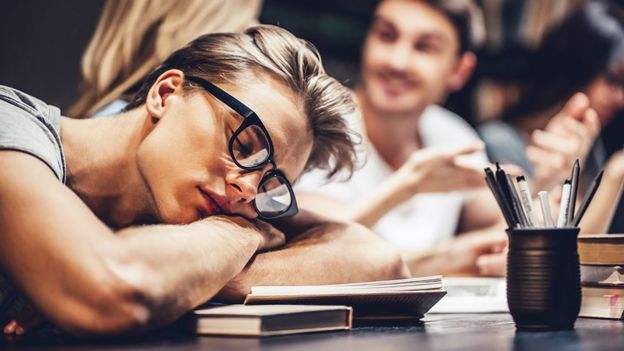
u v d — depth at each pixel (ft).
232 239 4.39
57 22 10.43
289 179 4.91
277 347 3.59
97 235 3.78
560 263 4.32
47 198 3.82
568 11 13.37
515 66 13.26
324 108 4.91
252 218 4.84
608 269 5.03
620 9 10.57
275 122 4.66
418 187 7.72
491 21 13.39
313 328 4.17
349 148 5.22
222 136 4.60
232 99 4.61
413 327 4.52
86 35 10.55
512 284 4.40
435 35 9.53
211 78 4.75
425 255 7.97
